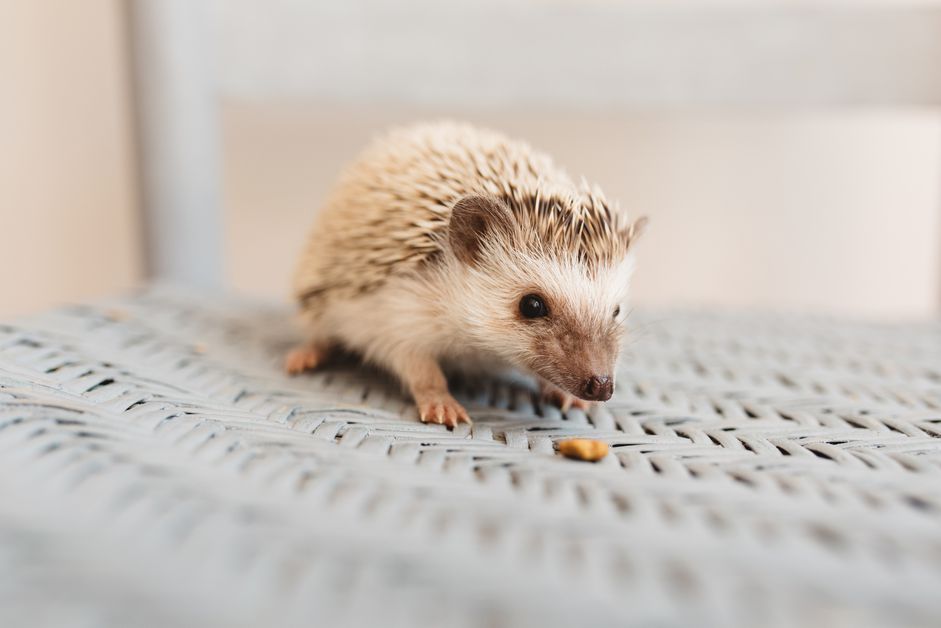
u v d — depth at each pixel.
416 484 0.18
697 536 0.16
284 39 0.37
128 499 0.16
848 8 0.37
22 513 0.15
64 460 0.17
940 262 0.49
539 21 0.38
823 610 0.14
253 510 0.16
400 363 0.26
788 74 0.38
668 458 0.20
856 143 0.51
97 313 0.28
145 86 0.36
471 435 0.22
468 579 0.14
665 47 0.38
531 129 0.50
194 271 0.38
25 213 0.47
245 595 0.14
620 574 0.15
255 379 0.25
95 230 0.49
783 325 0.33
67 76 0.46
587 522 0.16
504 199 0.26
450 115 0.49
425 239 0.26
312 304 0.28
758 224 0.53
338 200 0.29
